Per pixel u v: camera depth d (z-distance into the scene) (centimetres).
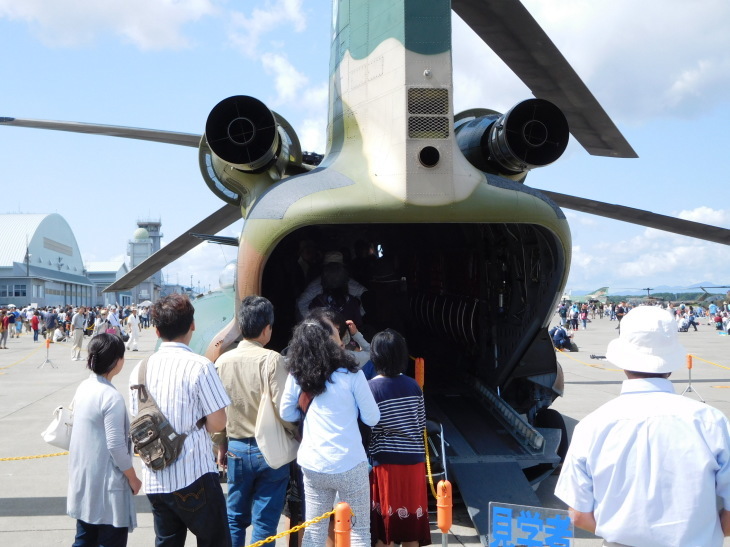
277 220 492
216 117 538
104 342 377
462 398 661
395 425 414
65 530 510
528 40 552
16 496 600
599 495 222
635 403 223
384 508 411
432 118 484
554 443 573
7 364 1983
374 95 514
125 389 1331
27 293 8119
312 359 370
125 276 956
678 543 211
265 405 391
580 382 1391
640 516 214
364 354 498
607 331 3919
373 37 522
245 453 398
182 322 362
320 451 366
